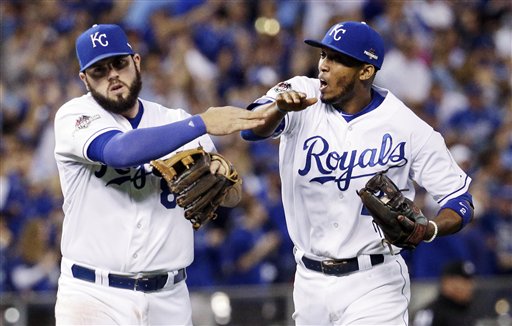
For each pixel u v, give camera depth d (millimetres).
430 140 21000
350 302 21156
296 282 21906
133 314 20453
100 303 20469
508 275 40906
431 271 37375
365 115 20938
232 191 21312
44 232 38719
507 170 45812
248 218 38406
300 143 21016
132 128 20625
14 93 51875
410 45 51562
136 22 55156
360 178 20766
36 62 54094
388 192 19828
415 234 19891
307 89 21250
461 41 58062
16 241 39250
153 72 49281
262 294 34656
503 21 60469
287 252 38406
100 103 20297
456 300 31703
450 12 58344
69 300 20578
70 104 20469
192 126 18953
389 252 21297
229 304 34500
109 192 20359
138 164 19062
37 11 57031
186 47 50656
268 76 49719
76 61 53438
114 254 20359
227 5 54344
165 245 20562
